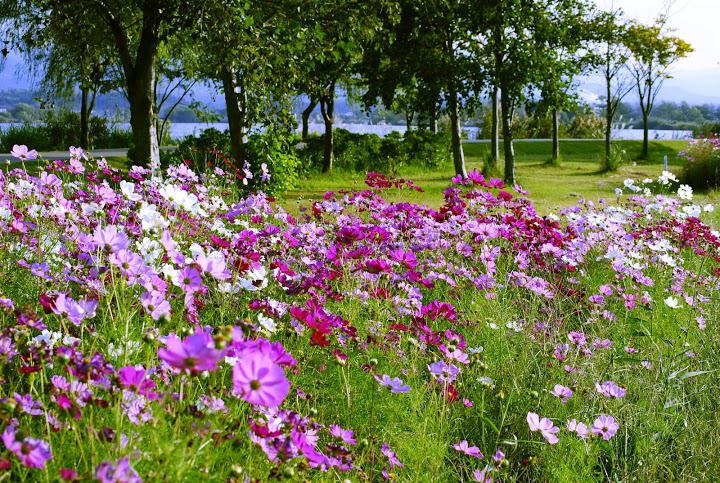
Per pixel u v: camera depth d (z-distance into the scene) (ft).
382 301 12.16
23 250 9.81
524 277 14.84
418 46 61.67
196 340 4.28
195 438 5.29
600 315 14.33
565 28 65.05
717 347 12.69
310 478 7.34
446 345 10.27
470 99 63.46
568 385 10.82
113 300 8.41
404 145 79.56
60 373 6.75
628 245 19.67
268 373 4.22
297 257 14.62
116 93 95.76
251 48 36.40
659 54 92.79
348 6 40.98
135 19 43.55
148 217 9.58
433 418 8.89
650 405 10.10
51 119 98.27
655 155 103.86
